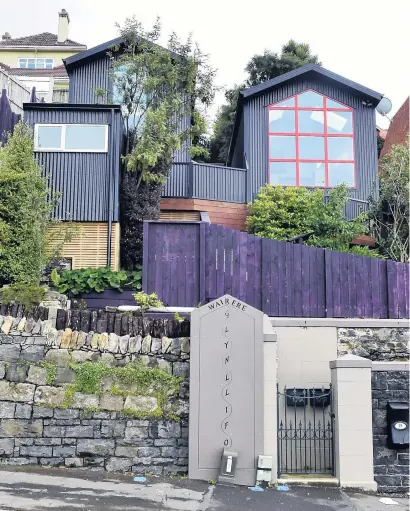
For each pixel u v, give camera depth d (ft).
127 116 51.24
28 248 37.09
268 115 61.93
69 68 62.13
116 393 28.94
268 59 102.12
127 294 40.57
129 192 49.21
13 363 28.94
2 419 28.50
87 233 47.88
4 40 147.64
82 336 29.45
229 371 28.63
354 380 29.07
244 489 27.04
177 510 23.44
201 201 57.41
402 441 28.60
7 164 38.58
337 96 62.75
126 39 52.70
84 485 25.73
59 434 28.53
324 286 39.60
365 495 27.45
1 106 47.60
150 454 28.60
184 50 52.13
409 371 29.60
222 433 28.19
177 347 29.66
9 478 25.93
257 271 39.09
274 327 34.17
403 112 82.69
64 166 48.34
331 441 30.12
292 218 55.16
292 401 31.86
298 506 25.02
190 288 38.32
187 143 58.18
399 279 40.55
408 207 54.70
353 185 61.21
